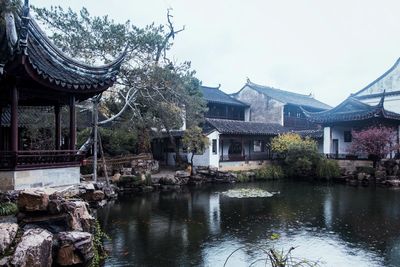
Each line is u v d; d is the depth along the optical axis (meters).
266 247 9.77
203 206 15.88
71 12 18.30
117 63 11.52
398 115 29.95
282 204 16.52
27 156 8.70
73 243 6.73
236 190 21.19
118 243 9.99
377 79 36.56
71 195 9.74
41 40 10.10
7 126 13.08
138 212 14.41
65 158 9.96
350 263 8.57
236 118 39.97
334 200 17.69
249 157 31.45
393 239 10.65
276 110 39.22
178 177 23.27
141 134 25.52
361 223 12.70
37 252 5.77
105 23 18.77
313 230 11.70
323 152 33.41
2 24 9.38
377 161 27.05
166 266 8.20
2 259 5.37
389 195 19.44
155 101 21.73
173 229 11.67
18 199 7.31
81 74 10.38
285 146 29.20
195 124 24.88
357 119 29.67
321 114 34.00
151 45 19.73
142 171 22.06
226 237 10.76
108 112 25.34
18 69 8.06
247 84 42.41
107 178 17.92
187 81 23.06
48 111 18.05
